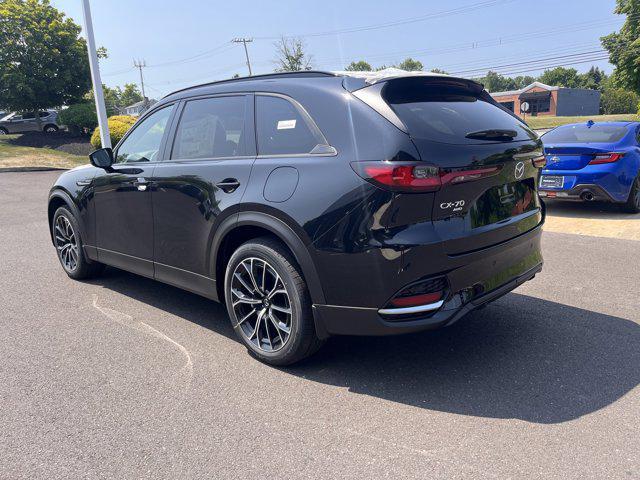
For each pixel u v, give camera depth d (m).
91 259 5.05
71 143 22.77
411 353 3.60
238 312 3.62
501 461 2.45
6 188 13.22
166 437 2.68
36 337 3.95
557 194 7.97
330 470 2.41
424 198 2.82
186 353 3.67
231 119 3.70
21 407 2.97
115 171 4.51
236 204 3.40
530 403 2.94
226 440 2.65
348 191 2.91
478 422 2.76
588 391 3.05
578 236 6.86
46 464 2.47
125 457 2.52
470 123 3.20
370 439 2.64
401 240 2.81
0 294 4.96
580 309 4.32
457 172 2.89
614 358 3.46
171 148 4.11
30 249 6.81
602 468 2.38
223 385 3.21
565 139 8.43
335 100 3.15
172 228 3.98
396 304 2.90
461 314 3.03
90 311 4.50
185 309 4.55
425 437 2.65
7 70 22.98
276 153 3.35
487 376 3.26
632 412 2.83
